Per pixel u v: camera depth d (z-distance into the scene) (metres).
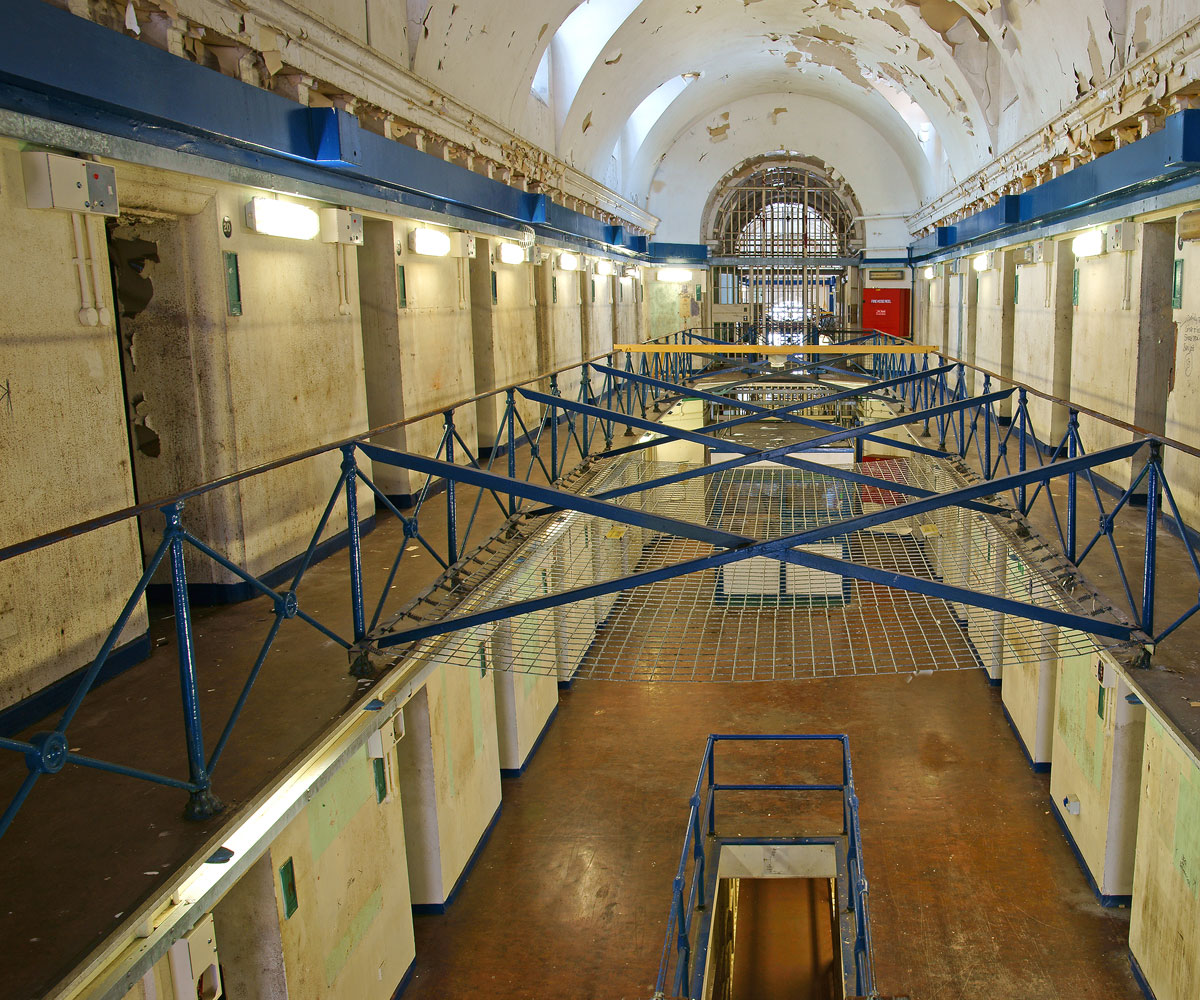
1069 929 4.26
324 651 3.66
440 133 6.40
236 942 2.83
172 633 3.96
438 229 6.95
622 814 5.39
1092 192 6.21
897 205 15.86
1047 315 7.94
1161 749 3.66
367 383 6.21
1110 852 4.35
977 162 10.38
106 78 3.07
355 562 3.45
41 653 3.11
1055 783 5.23
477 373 8.34
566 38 9.39
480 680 5.09
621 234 13.22
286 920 2.89
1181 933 3.40
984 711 6.55
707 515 6.86
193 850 2.31
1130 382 5.95
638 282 15.80
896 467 7.72
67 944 1.98
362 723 3.23
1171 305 5.63
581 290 11.94
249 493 4.43
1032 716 5.74
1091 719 4.61
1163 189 5.25
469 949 4.26
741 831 5.20
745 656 6.07
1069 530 4.12
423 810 4.37
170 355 4.16
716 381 12.29
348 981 3.38
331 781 3.27
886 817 5.25
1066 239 7.51
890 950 4.16
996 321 10.19
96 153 3.24
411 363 6.39
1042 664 5.57
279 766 2.72
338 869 3.31
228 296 4.26
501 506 5.07
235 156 4.16
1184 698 3.08
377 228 6.02
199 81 3.64
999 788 5.54
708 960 4.12
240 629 3.97
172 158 3.67
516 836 5.20
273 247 4.70
